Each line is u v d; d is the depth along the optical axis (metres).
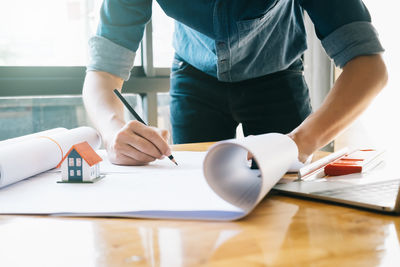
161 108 2.31
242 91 1.21
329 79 2.59
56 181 0.63
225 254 0.34
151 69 2.16
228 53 1.04
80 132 0.86
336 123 0.77
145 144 0.74
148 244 0.37
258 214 0.45
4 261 0.34
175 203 0.48
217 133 1.29
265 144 0.49
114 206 0.48
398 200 0.44
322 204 0.49
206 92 1.26
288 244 0.36
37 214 0.47
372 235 0.38
